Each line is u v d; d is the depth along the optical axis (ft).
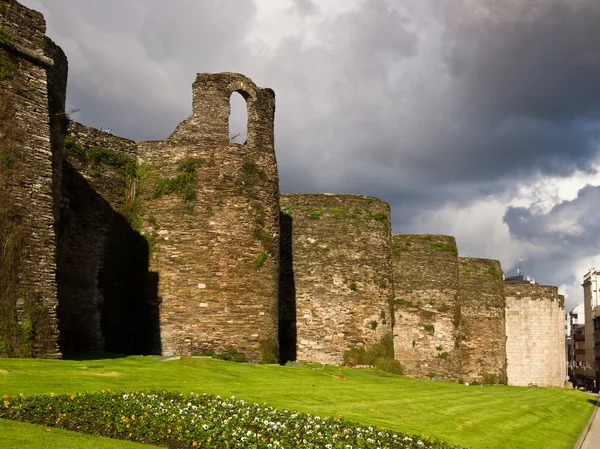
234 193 95.55
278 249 99.55
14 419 42.24
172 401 52.65
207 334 90.43
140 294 92.89
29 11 72.84
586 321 444.14
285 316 114.11
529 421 83.51
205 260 92.48
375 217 121.80
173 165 96.48
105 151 95.66
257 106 100.78
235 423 48.80
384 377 104.99
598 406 136.98
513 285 178.60
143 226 94.94
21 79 70.23
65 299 86.33
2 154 66.13
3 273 63.52
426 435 57.52
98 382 57.00
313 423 52.70
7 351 62.64
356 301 116.47
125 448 39.42
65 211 88.33
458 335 138.82
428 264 138.10
